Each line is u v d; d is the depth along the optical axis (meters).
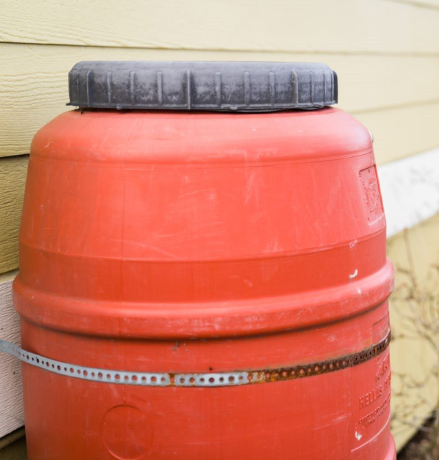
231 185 1.03
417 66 3.21
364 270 1.15
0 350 1.25
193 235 1.02
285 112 1.12
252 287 1.04
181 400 1.06
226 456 1.07
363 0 2.67
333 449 1.13
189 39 1.84
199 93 1.07
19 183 1.41
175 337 1.03
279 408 1.08
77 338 1.09
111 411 1.08
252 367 1.06
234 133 1.04
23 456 1.46
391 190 2.88
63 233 1.08
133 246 1.03
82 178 1.07
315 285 1.08
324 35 2.45
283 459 1.09
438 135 3.52
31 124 1.41
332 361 1.11
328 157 1.09
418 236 3.29
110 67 1.10
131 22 1.65
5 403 1.38
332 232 1.09
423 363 3.35
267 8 2.14
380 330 1.21
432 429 3.25
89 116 1.12
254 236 1.03
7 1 1.33
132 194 1.03
